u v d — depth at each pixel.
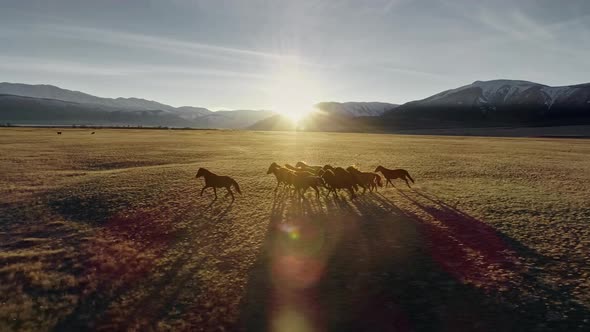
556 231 12.00
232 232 12.06
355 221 13.49
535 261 9.42
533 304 7.23
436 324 6.61
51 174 24.34
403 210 15.19
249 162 33.16
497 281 8.27
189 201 16.67
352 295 7.73
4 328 6.41
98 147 48.22
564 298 7.45
